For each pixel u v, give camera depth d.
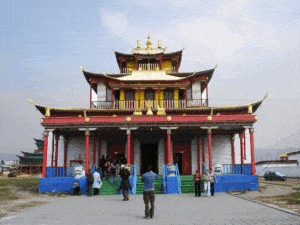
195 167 31.16
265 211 12.57
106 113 32.88
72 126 24.75
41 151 79.94
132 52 43.31
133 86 35.12
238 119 24.83
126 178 17.58
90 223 10.30
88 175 20.95
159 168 30.89
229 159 31.42
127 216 11.67
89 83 39.03
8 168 81.88
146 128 26.66
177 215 11.77
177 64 43.59
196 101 36.22
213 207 14.02
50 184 22.73
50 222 10.59
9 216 12.05
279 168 55.84
